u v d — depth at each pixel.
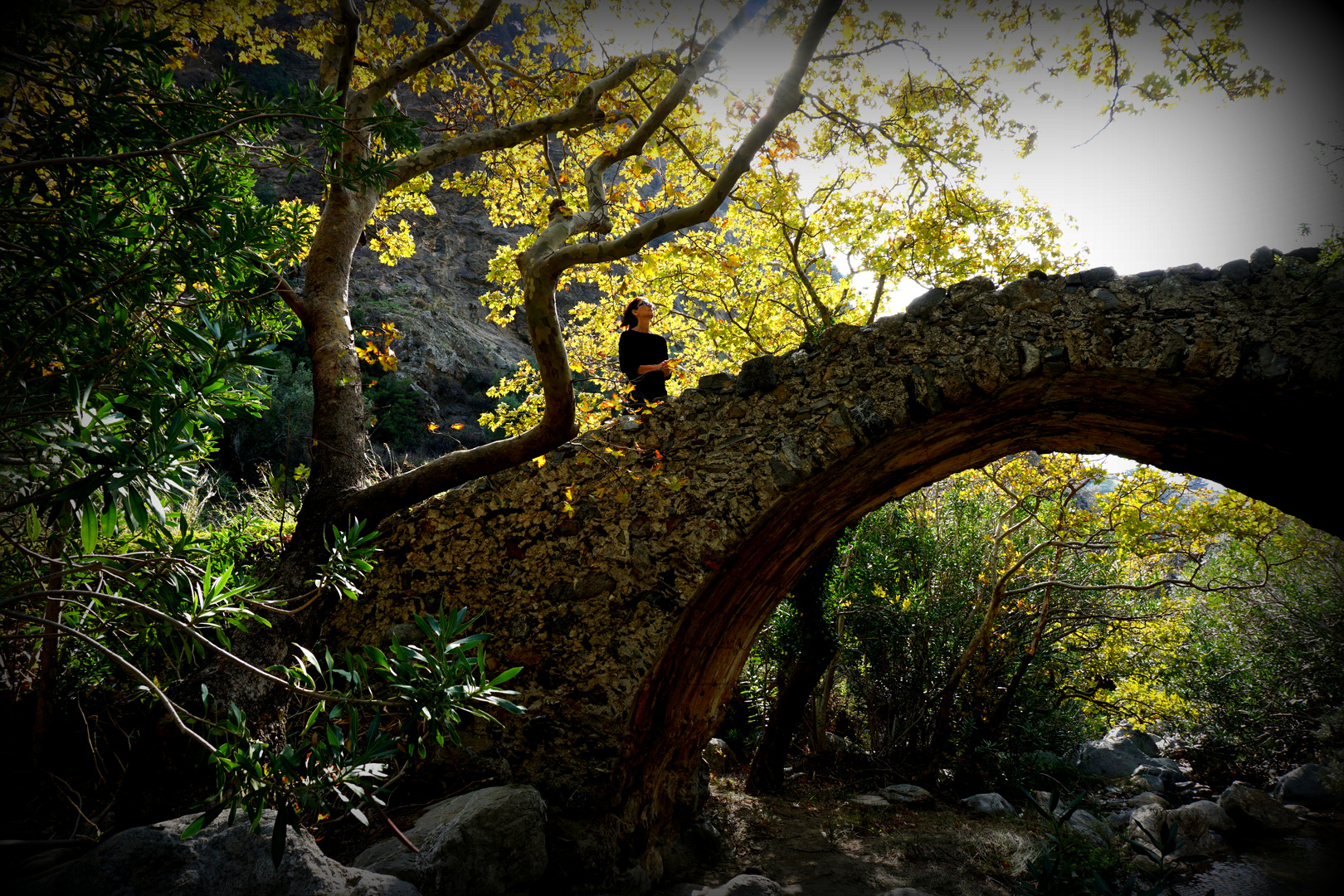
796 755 8.40
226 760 1.82
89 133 1.95
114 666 3.63
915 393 3.91
